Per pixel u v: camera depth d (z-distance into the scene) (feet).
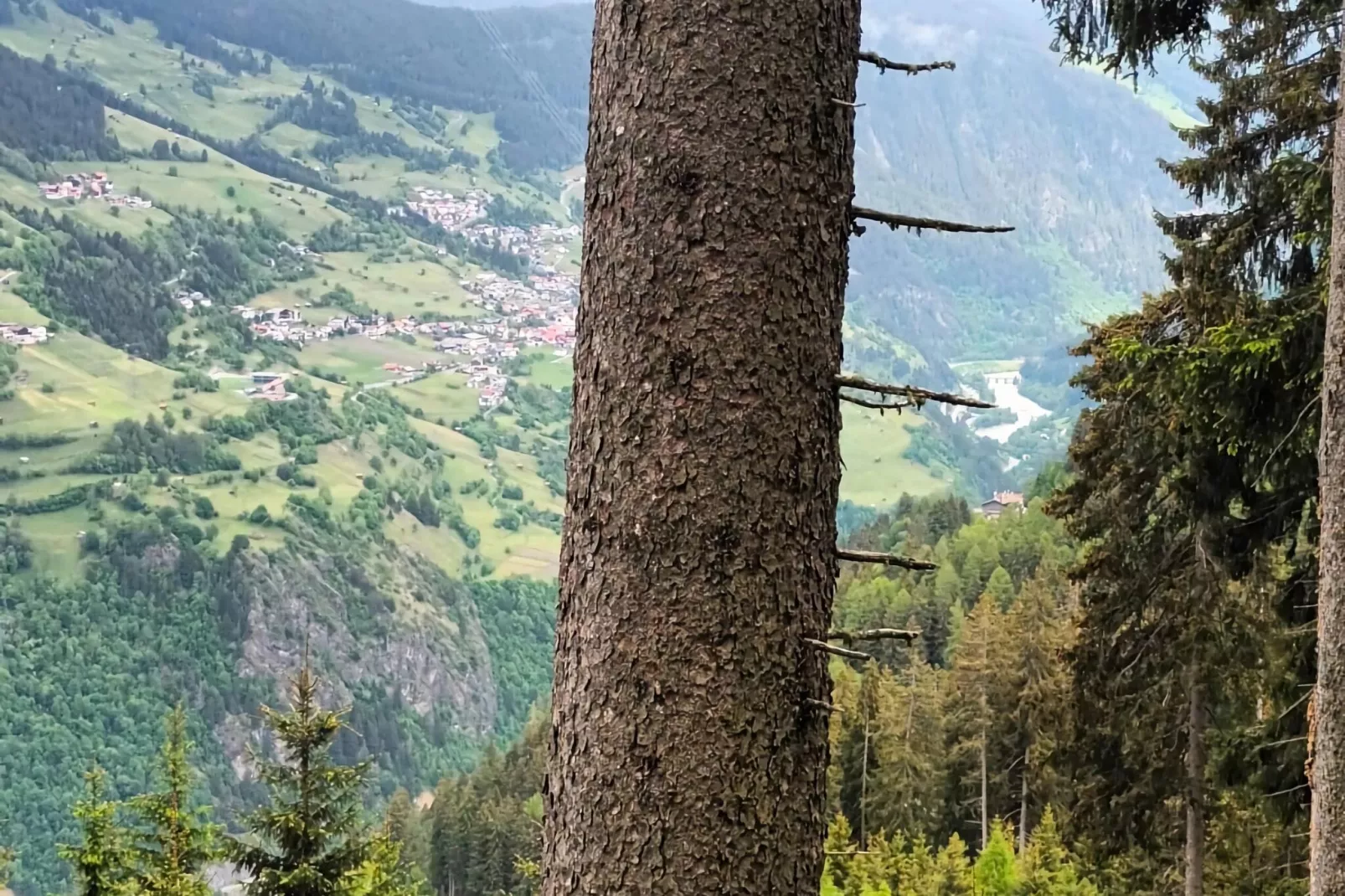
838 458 7.68
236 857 30.81
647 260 7.26
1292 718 24.57
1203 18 20.36
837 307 7.62
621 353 7.34
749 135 7.20
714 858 6.99
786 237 7.24
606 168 7.50
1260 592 28.07
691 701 7.06
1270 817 25.29
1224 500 26.73
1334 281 13.87
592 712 7.30
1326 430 13.84
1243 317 22.22
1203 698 31.37
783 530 7.20
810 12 7.35
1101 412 29.60
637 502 7.22
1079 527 30.55
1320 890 13.62
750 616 7.10
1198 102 24.49
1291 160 21.12
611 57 7.53
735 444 7.13
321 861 30.71
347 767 31.48
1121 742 31.81
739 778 7.03
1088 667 31.30
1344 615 13.48
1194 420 20.43
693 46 7.23
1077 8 20.44
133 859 30.78
